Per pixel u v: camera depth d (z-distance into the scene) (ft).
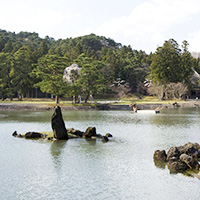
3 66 329.31
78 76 283.38
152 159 78.59
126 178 64.64
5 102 294.66
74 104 270.05
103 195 56.13
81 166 73.20
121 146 94.84
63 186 60.49
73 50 515.91
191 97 422.82
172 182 62.03
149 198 54.90
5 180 63.87
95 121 167.12
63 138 104.58
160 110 252.01
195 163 68.54
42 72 273.54
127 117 190.90
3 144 97.66
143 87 435.12
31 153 85.92
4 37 617.21
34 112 228.43
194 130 129.90
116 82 418.51
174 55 376.07
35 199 54.60
